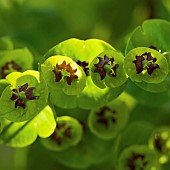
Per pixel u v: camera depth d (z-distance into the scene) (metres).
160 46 0.17
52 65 0.16
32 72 0.15
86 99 0.16
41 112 0.16
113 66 0.16
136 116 0.21
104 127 0.19
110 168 0.22
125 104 0.19
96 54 0.16
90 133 0.20
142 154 0.19
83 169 0.22
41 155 0.22
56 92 0.16
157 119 0.21
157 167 0.19
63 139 0.19
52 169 0.22
